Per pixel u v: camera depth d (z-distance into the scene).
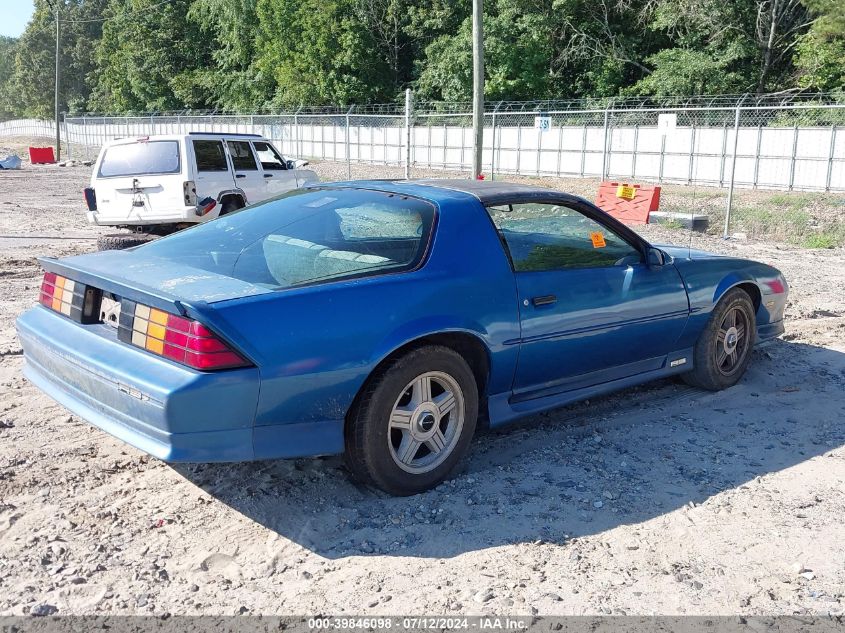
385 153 37.84
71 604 2.79
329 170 34.78
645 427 4.61
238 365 3.08
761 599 2.89
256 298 3.19
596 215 4.47
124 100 67.94
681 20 36.75
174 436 3.03
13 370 5.46
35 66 90.00
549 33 40.78
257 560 3.12
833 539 3.33
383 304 3.45
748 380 5.52
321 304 3.30
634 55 39.12
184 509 3.50
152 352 3.18
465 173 33.91
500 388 4.03
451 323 3.63
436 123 37.53
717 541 3.31
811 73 31.77
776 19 34.53
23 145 65.50
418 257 3.71
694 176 28.02
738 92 34.75
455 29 44.44
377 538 3.29
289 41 50.41
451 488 3.75
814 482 3.89
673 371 5.00
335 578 2.99
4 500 3.53
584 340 4.28
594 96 39.56
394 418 3.53
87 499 3.57
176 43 63.22
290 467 3.94
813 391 5.32
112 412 3.28
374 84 47.78
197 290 3.24
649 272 4.64
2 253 10.90
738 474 3.98
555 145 31.91
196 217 10.96
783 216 18.64
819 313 7.83
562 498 3.67
